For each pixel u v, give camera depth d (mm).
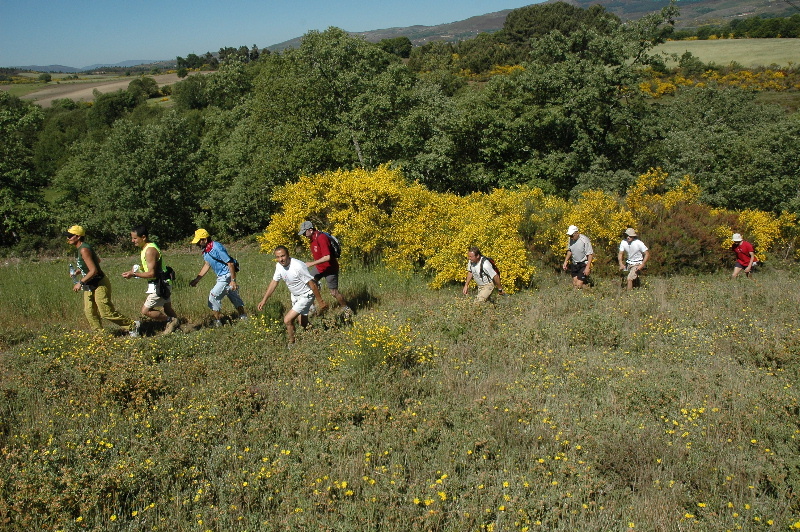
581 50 28297
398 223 13000
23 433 5055
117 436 5066
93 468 4383
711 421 5266
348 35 26469
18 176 24469
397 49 107375
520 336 7816
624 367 6742
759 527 3795
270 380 6531
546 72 27109
